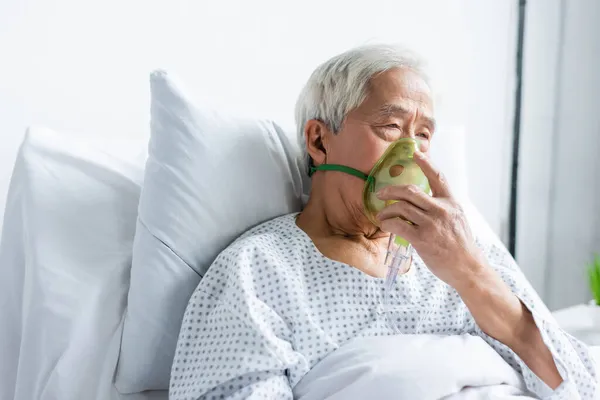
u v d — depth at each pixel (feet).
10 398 4.21
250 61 6.06
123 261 4.28
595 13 8.19
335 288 3.94
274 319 3.67
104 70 5.35
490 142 7.82
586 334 5.83
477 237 4.88
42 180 4.29
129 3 5.41
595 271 6.39
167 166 4.16
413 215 3.64
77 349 3.95
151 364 4.01
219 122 4.43
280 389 3.47
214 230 4.26
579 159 8.32
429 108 4.30
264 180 4.56
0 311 4.26
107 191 4.45
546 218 8.40
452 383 3.45
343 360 3.58
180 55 5.70
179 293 4.08
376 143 4.12
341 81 4.22
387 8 6.77
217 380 3.46
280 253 4.03
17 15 4.95
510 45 7.80
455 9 7.25
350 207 4.23
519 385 3.82
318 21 6.39
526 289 4.44
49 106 5.14
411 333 3.99
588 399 3.90
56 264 4.09
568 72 8.23
